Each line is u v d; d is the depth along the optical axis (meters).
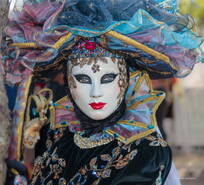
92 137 2.58
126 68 2.64
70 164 2.58
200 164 7.18
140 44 2.43
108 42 2.46
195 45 2.49
